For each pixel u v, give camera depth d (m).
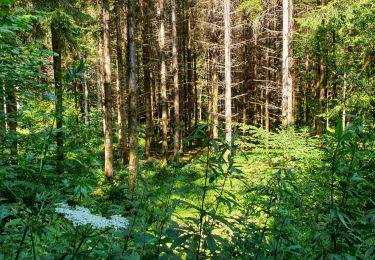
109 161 13.84
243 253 2.68
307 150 7.06
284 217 2.84
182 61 30.20
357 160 2.90
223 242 2.46
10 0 2.75
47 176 2.71
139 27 23.64
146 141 21.38
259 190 3.03
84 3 18.42
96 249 2.33
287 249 2.65
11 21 3.46
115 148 24.44
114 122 30.11
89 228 2.08
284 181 2.85
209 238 2.41
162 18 21.33
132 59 12.26
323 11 11.68
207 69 27.78
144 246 2.38
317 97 21.38
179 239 2.36
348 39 10.38
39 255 2.29
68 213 1.92
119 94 23.97
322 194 3.57
